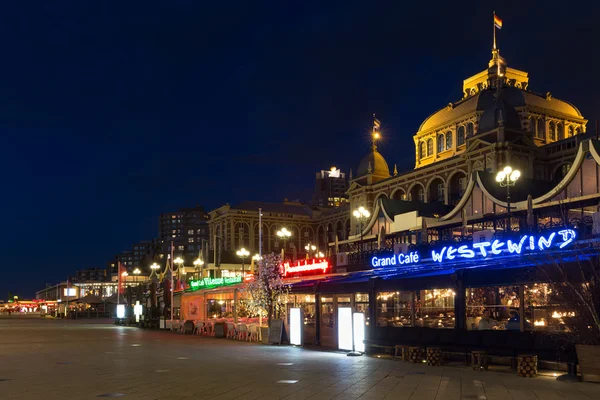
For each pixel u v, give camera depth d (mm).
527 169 72750
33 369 22672
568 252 19641
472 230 41406
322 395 15570
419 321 25438
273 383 17844
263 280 37250
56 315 120625
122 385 17875
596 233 21234
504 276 20828
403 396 15328
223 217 138000
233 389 16719
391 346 25500
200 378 19234
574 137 72062
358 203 99688
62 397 15758
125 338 43062
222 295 49000
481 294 22641
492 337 21266
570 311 18594
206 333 46500
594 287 17984
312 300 33312
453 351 22531
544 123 88250
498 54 98188
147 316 62938
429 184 86250
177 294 57750
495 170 71750
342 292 29281
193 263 105188
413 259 30094
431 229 41688
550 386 16797
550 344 19297
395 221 47500
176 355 28094
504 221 37906
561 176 73438
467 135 91062
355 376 19281
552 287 19234
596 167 46312
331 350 29641
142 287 76375
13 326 70938
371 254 34594
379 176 99188
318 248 138125
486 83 98188
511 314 21641
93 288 184750
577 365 18391
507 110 74250
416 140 101625
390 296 26984
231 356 27094
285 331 35156
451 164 81688
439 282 23562
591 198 34656
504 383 17422
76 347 34312
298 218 140000
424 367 21562
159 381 18625
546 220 36125
